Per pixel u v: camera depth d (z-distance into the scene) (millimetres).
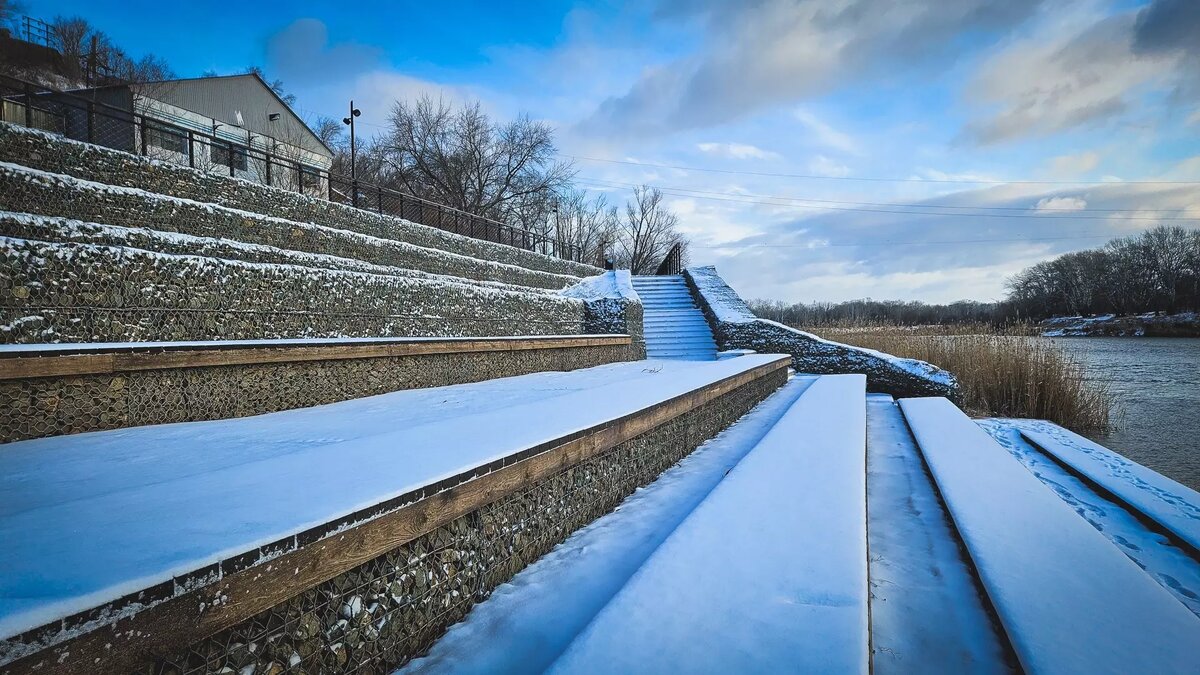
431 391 8047
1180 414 12492
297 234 11500
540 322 15039
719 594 2174
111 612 1277
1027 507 3996
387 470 2436
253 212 11391
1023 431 9305
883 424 8781
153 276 6590
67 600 1208
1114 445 9750
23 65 24359
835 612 2016
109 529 1686
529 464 3010
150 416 5422
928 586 3119
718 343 18016
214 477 2316
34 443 4547
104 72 28469
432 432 3338
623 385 6156
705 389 6270
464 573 2621
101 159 9570
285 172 22141
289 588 1716
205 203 10227
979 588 3057
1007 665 2354
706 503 3250
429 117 36594
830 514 3014
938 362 15453
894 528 4062
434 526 2330
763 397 10117
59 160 9000
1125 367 21188
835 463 4125
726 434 6973
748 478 3764
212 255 9000
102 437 4793
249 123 23875
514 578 2984
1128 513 4949
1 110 13844
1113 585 2732
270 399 6379
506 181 38312
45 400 4805
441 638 2416
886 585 3141
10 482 3367
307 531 1773
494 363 10211
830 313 51906
